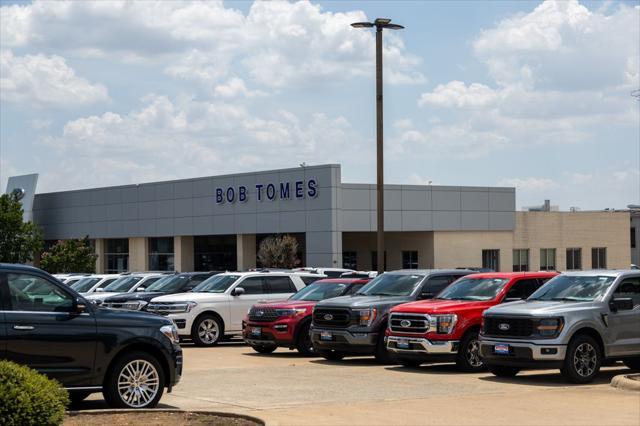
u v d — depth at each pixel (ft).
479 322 64.59
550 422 41.19
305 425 40.73
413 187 182.60
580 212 213.25
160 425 40.52
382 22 100.58
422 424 40.96
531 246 204.03
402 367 68.44
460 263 190.70
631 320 58.80
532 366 56.65
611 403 46.85
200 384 57.47
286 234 176.86
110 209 224.74
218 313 90.43
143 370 46.16
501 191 197.67
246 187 186.09
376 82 101.50
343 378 60.54
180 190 203.21
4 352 42.86
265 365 70.54
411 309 65.31
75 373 44.32
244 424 40.88
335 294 79.77
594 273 61.00
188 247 205.98
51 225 246.68
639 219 252.62
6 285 43.70
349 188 172.14
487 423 41.11
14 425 33.60
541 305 58.34
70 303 44.78
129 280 115.65
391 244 194.08
